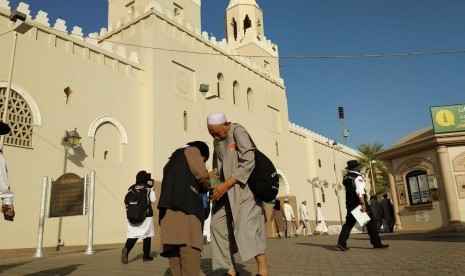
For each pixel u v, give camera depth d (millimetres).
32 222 13469
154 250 11758
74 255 10516
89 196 11508
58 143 14930
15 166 13336
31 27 14906
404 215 18672
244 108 25969
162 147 18766
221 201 4297
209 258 8078
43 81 14875
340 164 39594
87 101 16453
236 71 26047
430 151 17625
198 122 21516
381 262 5781
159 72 19703
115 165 17094
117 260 8273
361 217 8180
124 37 21172
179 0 24406
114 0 24844
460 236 11664
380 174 43531
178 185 3793
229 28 31984
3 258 10891
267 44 31578
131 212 7602
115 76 18031
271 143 28141
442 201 16969
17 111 13812
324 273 4867
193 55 22234
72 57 16250
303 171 32312
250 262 6551
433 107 17562
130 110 18406
